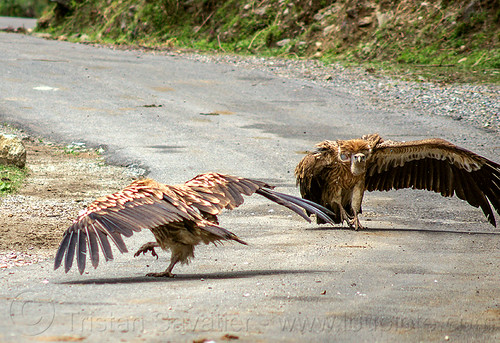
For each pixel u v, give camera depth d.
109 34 77.69
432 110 38.19
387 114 37.44
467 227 18.72
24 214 19.03
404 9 59.03
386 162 17.78
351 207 17.73
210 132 33.06
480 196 17.50
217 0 73.19
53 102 39.44
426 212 20.62
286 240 16.42
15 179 23.33
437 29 55.97
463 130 33.38
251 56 60.84
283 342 8.50
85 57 57.06
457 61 52.16
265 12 69.19
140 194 10.73
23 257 14.52
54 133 32.56
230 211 20.22
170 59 57.56
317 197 18.14
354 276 12.67
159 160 27.20
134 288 11.39
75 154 28.95
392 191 23.64
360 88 44.91
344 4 62.66
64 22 84.94
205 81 47.44
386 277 12.66
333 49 59.78
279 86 45.75
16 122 34.34
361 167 16.94
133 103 40.00
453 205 21.67
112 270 13.27
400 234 17.27
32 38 74.06
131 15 77.38
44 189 22.61
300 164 17.55
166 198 10.91
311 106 39.84
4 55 55.91
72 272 13.02
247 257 14.52
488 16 55.03
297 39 63.19
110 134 32.31
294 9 66.44
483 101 39.88
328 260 14.21
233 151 29.11
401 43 56.19
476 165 16.98
